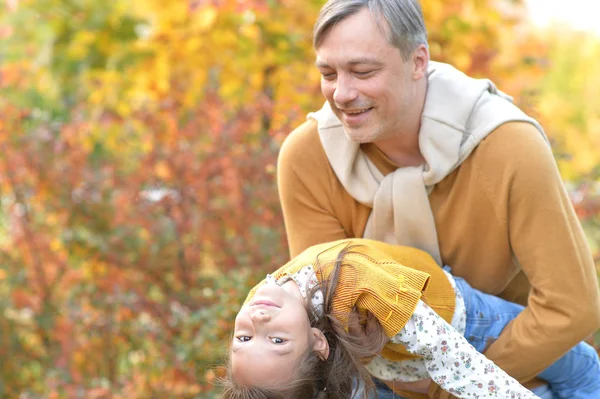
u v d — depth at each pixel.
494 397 2.87
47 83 7.45
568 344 3.02
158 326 5.37
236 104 5.65
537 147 2.94
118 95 6.57
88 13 7.30
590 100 12.19
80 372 5.57
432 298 3.05
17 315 6.05
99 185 5.74
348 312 2.90
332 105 2.97
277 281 3.04
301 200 3.35
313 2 6.24
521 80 6.54
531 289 3.10
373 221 3.23
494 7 6.62
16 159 5.84
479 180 3.02
